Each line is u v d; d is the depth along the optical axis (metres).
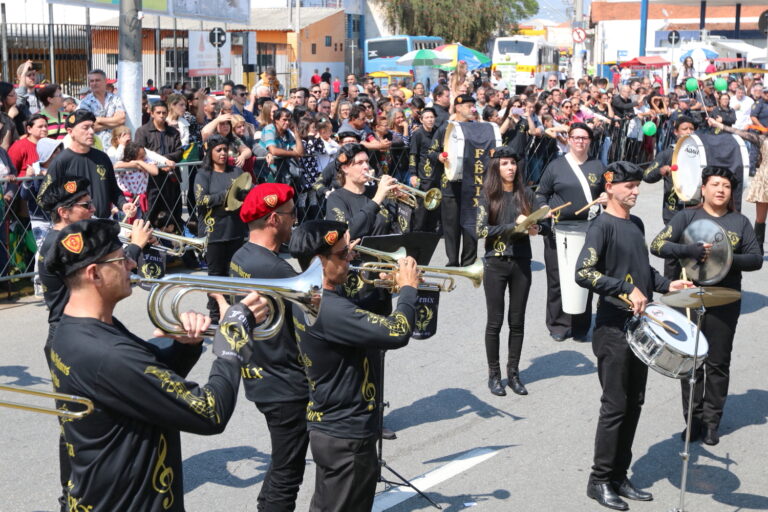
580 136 7.42
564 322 7.92
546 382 6.86
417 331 5.05
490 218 6.39
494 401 6.44
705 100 20.95
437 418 6.11
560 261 7.26
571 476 5.25
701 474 5.33
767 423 6.14
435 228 10.71
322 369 3.56
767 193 9.95
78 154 6.58
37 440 5.62
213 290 2.81
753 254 5.56
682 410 6.17
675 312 4.90
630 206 4.90
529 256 6.44
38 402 6.18
